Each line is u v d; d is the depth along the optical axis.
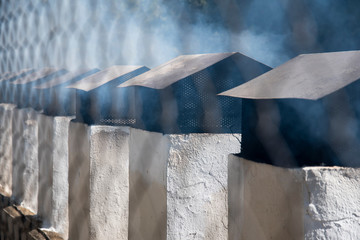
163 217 3.11
